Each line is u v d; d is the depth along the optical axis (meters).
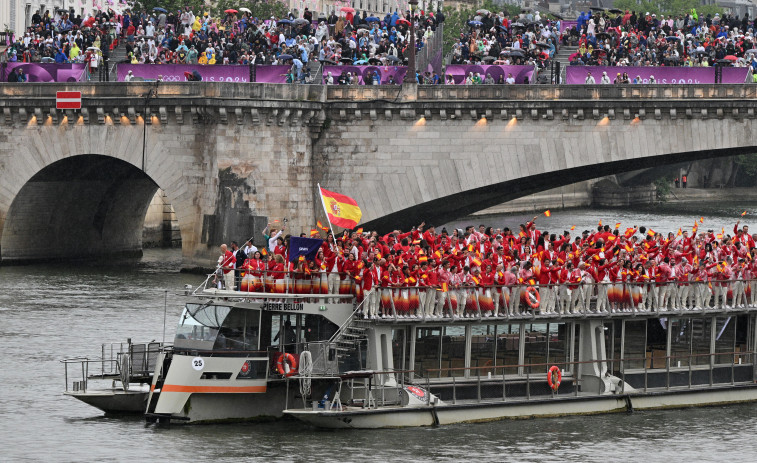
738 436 151.38
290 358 149.12
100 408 155.88
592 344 160.50
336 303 152.50
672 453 144.12
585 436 149.50
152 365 161.25
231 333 150.25
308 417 146.38
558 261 158.25
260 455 138.25
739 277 168.88
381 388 149.50
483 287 154.00
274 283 153.25
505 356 156.62
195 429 148.25
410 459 137.88
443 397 153.38
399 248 158.62
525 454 141.38
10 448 141.00
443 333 153.50
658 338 165.00
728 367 169.25
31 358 181.62
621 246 164.12
